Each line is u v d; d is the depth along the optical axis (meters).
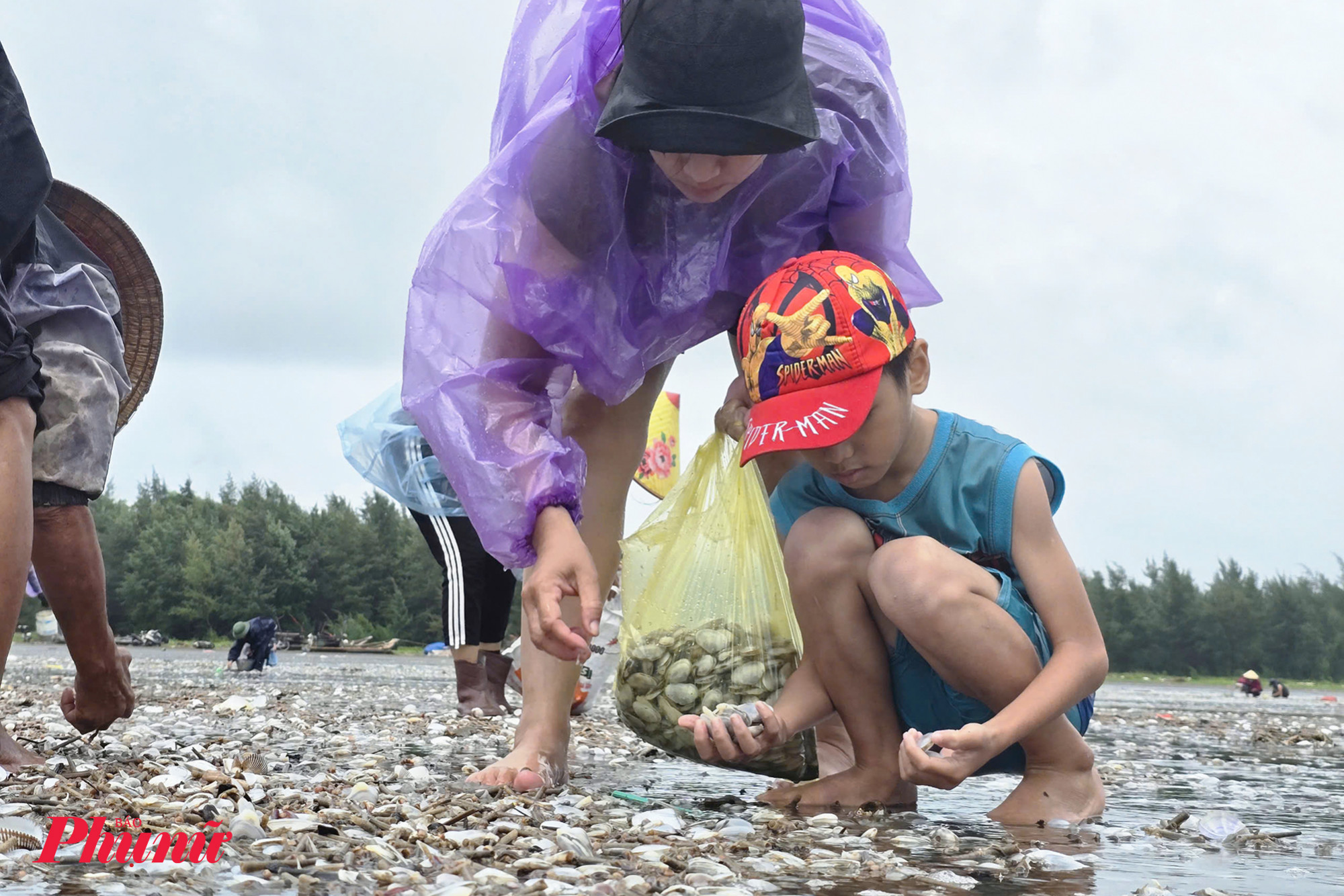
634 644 2.68
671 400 6.29
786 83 2.19
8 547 2.26
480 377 2.45
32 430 2.38
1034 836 2.15
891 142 2.73
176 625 54.38
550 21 2.54
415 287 2.50
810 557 2.43
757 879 1.66
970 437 2.45
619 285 2.58
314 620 56.69
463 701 5.73
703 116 2.11
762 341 2.23
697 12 2.11
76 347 2.63
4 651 2.28
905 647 2.45
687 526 2.78
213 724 4.72
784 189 2.64
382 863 1.62
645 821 2.08
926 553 2.29
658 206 2.55
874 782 2.50
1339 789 3.21
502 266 2.46
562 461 2.41
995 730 2.13
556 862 1.67
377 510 58.44
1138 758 4.46
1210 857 1.95
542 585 2.24
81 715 2.95
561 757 2.70
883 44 2.79
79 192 3.11
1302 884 1.70
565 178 2.45
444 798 2.23
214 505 62.53
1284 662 57.00
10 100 2.42
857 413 2.16
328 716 5.46
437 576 57.41
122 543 55.94
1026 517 2.37
